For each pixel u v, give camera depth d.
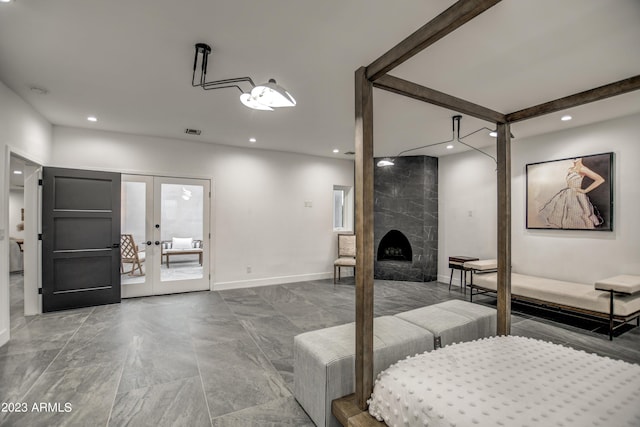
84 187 4.15
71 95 3.17
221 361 2.63
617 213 3.68
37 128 3.64
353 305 4.33
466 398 1.42
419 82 2.81
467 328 2.49
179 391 2.18
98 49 2.32
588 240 3.94
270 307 4.22
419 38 1.47
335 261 5.89
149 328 3.38
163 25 2.03
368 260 1.76
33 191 3.86
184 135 4.69
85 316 3.77
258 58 2.45
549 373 1.66
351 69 2.62
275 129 4.37
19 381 2.28
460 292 5.15
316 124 4.13
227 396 2.13
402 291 5.21
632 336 3.22
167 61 2.50
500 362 1.79
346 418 1.66
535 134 4.41
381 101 3.26
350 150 5.70
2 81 2.85
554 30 2.03
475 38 2.12
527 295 3.84
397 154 5.97
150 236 4.77
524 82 2.81
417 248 6.04
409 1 1.78
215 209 5.23
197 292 5.04
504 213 2.66
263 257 5.64
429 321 2.48
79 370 2.45
